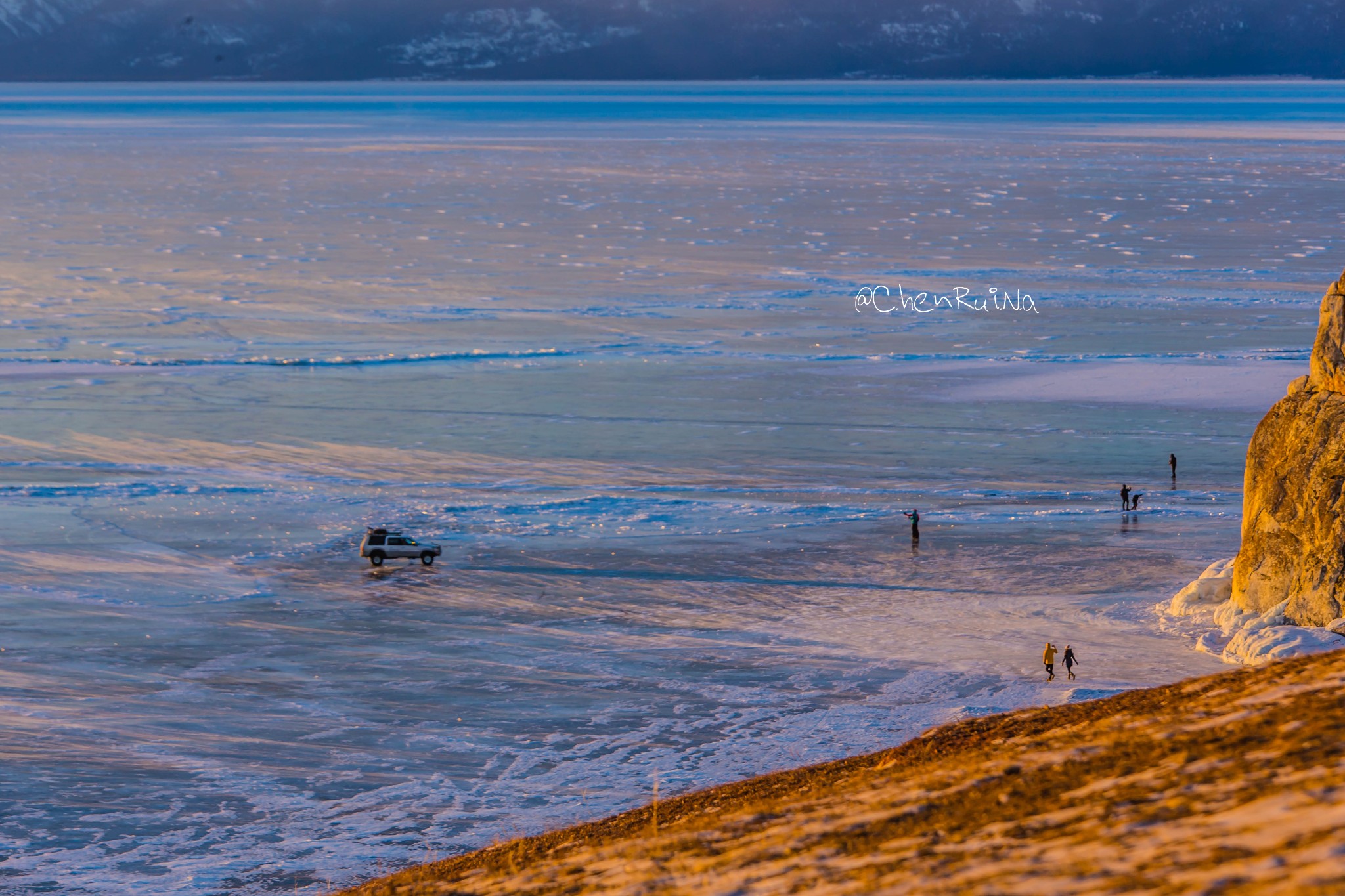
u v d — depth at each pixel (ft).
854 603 273.75
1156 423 441.68
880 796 65.87
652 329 616.39
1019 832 49.62
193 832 160.15
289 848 154.92
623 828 92.99
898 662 232.94
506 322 629.92
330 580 290.76
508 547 318.24
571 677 227.40
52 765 182.60
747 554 312.09
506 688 221.66
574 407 470.39
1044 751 68.49
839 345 580.30
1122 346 568.82
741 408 468.34
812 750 188.55
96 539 319.88
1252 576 246.06
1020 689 215.31
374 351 561.43
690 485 375.86
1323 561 230.89
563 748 192.44
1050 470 389.19
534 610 270.46
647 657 238.48
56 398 472.03
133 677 226.38
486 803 170.09
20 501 350.84
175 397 478.18
